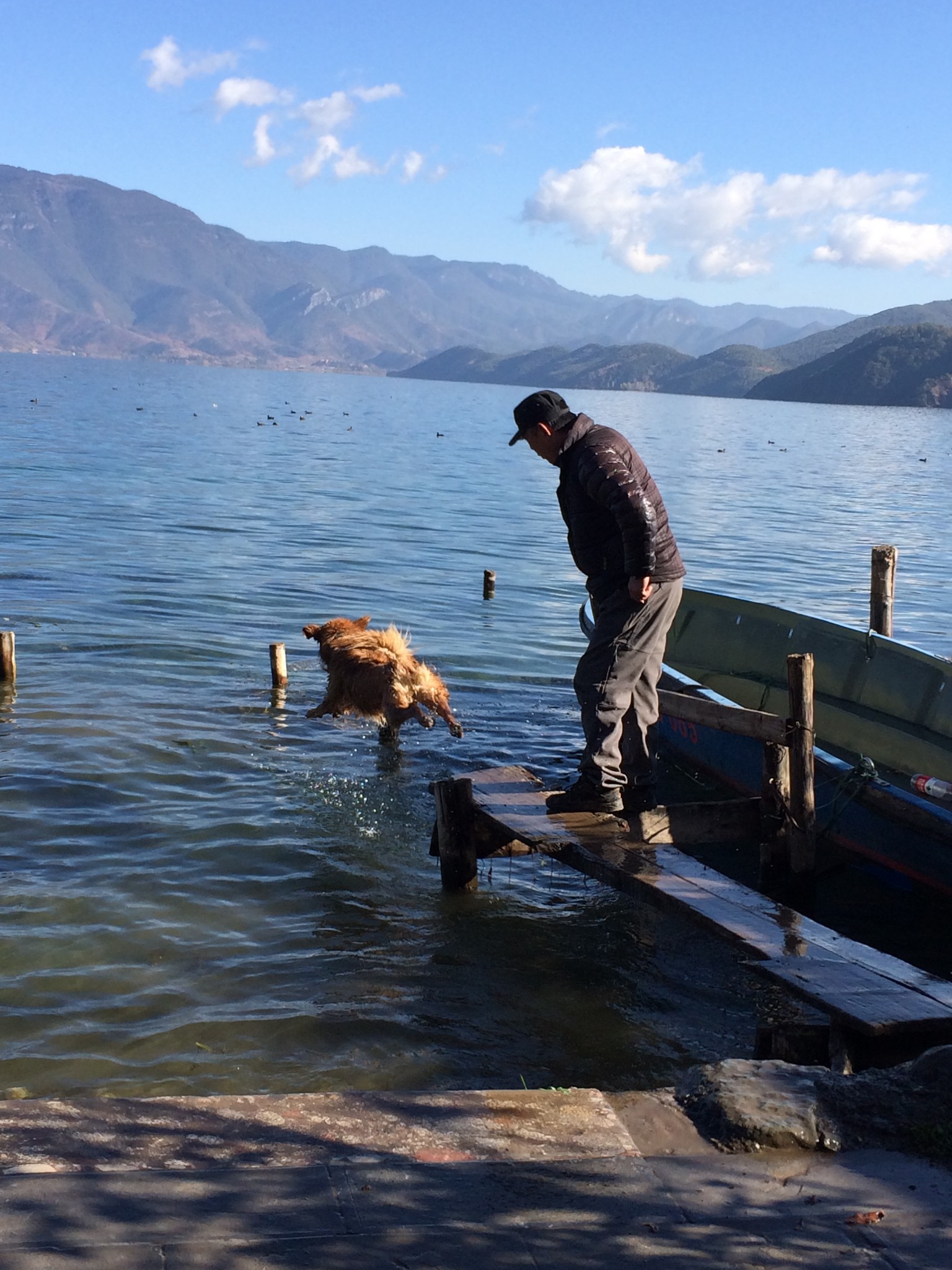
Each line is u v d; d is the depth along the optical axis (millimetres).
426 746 6895
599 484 4148
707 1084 2633
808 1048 3414
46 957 4094
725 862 5672
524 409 4348
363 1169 2260
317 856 5180
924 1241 2072
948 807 5277
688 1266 1980
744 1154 2381
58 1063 3449
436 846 5152
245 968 4121
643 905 4906
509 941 4496
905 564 15492
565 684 8531
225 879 4879
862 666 7008
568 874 5262
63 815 5410
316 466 27781
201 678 7957
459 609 11141
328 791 6020
